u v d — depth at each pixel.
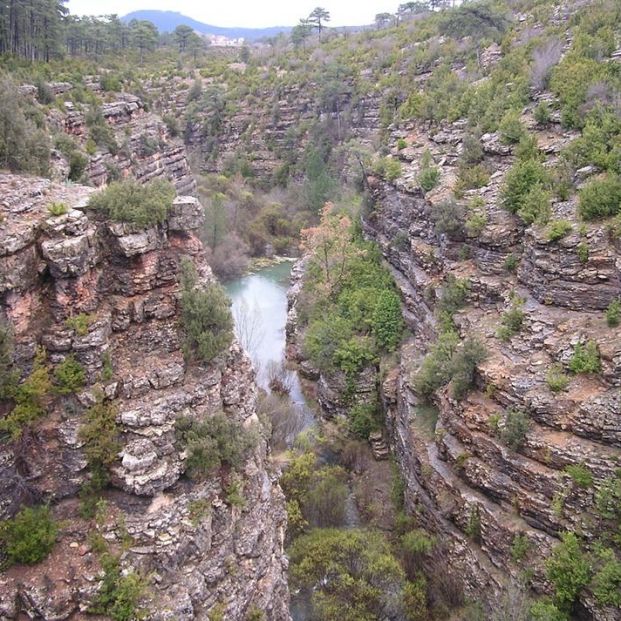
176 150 73.19
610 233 28.00
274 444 36.66
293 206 88.06
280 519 24.45
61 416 19.19
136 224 20.78
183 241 22.62
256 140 107.62
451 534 28.09
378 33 117.81
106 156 53.38
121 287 21.12
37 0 70.62
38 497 18.91
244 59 143.38
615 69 40.69
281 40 164.88
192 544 19.44
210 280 23.11
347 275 49.03
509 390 27.08
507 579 24.86
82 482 19.16
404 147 52.62
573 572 22.33
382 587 26.03
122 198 20.95
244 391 23.36
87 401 19.25
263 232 82.19
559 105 40.50
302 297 51.06
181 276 21.95
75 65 72.06
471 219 34.84
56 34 74.56
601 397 24.38
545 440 25.05
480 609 25.09
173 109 118.00
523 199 33.00
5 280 18.05
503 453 26.27
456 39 75.44
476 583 26.02
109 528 18.78
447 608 26.39
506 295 31.97
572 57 44.50
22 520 18.06
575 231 28.97
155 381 20.47
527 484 25.23
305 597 25.95
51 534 18.27
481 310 33.50
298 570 26.12
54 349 19.14
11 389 18.25
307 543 27.61
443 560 28.12
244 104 113.25
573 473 23.47
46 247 18.86
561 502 23.83
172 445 19.95
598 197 28.78
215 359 21.86
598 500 22.58
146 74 124.31
